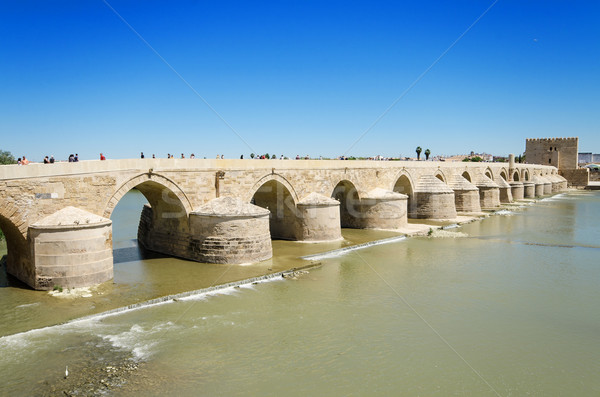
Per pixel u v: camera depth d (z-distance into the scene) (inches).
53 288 952.9
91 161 1080.8
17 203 949.8
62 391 605.3
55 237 949.2
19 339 741.9
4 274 1093.1
